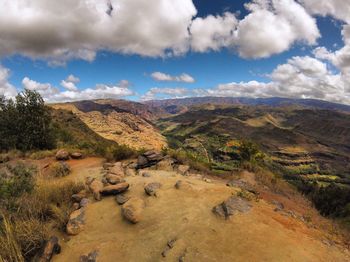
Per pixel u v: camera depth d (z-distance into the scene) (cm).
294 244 218
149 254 219
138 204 296
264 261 192
